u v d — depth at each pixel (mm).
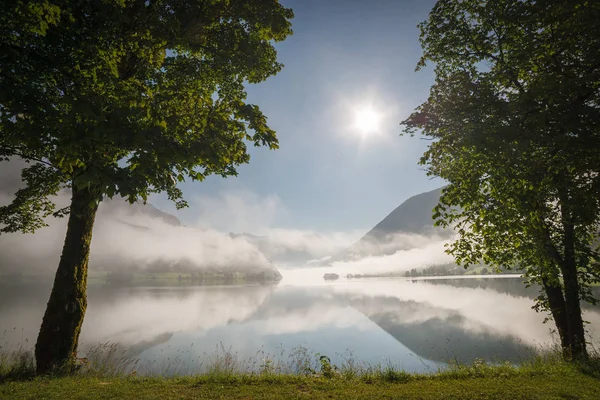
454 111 11156
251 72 13047
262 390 7980
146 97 6332
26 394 7504
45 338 10953
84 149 4703
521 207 9539
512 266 13688
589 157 7629
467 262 13570
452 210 12555
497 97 10023
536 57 9164
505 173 8594
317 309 100375
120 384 8586
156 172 5266
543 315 59156
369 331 54219
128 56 9898
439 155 11844
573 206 7715
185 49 11391
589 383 7957
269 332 55000
